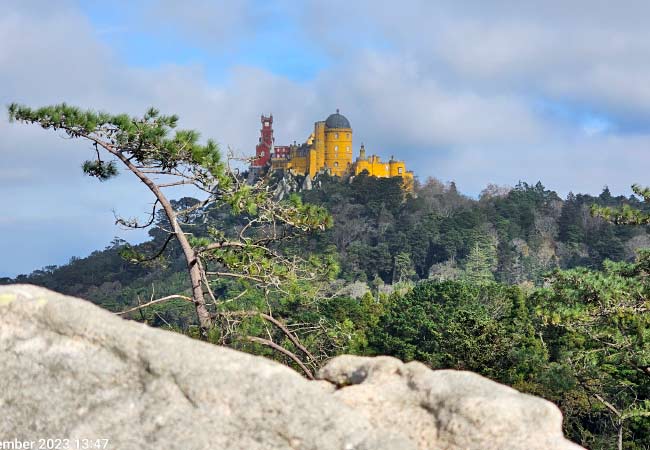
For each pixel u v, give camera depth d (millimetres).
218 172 48375
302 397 15766
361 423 15695
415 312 166625
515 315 164125
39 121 46406
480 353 113375
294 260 53438
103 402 15969
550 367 97312
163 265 57344
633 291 56344
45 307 16859
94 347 16516
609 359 62156
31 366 16344
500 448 15633
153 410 15734
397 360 18531
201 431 15406
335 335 51156
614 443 87875
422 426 16516
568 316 55312
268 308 51094
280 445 15297
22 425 15820
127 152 48844
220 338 45969
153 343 16469
